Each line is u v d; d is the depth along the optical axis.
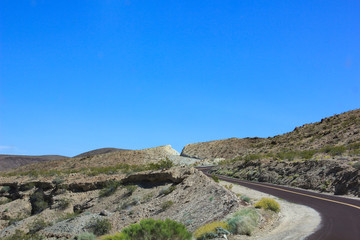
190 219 22.34
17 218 39.84
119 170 51.78
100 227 27.42
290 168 40.94
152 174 36.66
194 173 34.41
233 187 36.72
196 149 121.69
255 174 47.19
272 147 76.44
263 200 20.89
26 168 100.25
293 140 74.12
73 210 38.16
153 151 106.38
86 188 41.19
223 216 18.98
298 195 27.78
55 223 33.41
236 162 62.97
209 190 27.28
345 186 27.45
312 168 36.50
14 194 48.19
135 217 28.94
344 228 13.19
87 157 101.88
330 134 63.00
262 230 15.23
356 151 39.78
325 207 20.25
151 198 32.62
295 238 12.27
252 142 112.38
